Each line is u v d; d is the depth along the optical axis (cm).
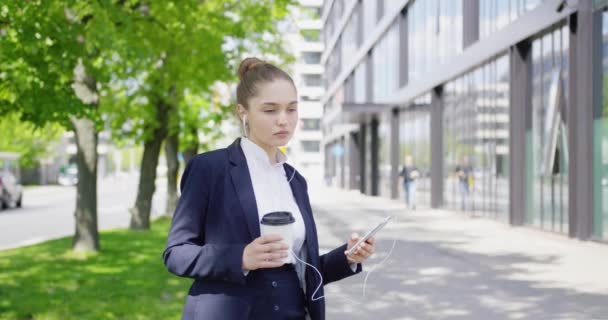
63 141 7088
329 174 6481
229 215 212
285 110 216
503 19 1633
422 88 2366
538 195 1464
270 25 1471
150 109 1432
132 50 802
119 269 889
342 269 229
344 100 4775
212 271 197
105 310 602
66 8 880
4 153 2794
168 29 1086
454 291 761
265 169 224
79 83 1007
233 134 2080
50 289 733
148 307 617
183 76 1220
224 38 1244
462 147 1989
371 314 640
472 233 1429
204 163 218
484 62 1769
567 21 1269
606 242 1160
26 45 653
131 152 8562
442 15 2152
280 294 212
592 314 638
